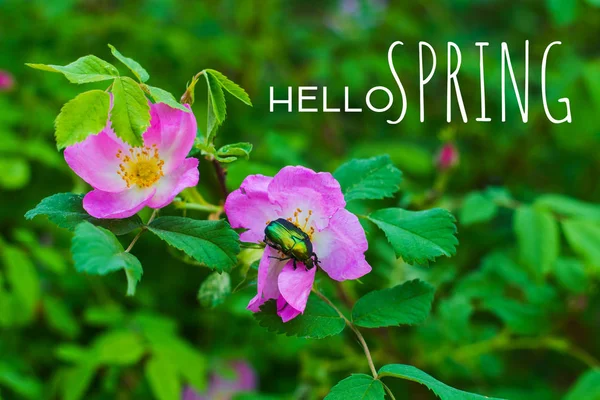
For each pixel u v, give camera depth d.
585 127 0.73
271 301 0.41
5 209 0.72
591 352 0.71
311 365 0.62
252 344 0.68
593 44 0.92
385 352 0.59
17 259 0.60
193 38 0.83
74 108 0.39
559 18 0.71
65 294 0.72
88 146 0.41
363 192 0.44
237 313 0.59
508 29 1.11
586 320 0.69
